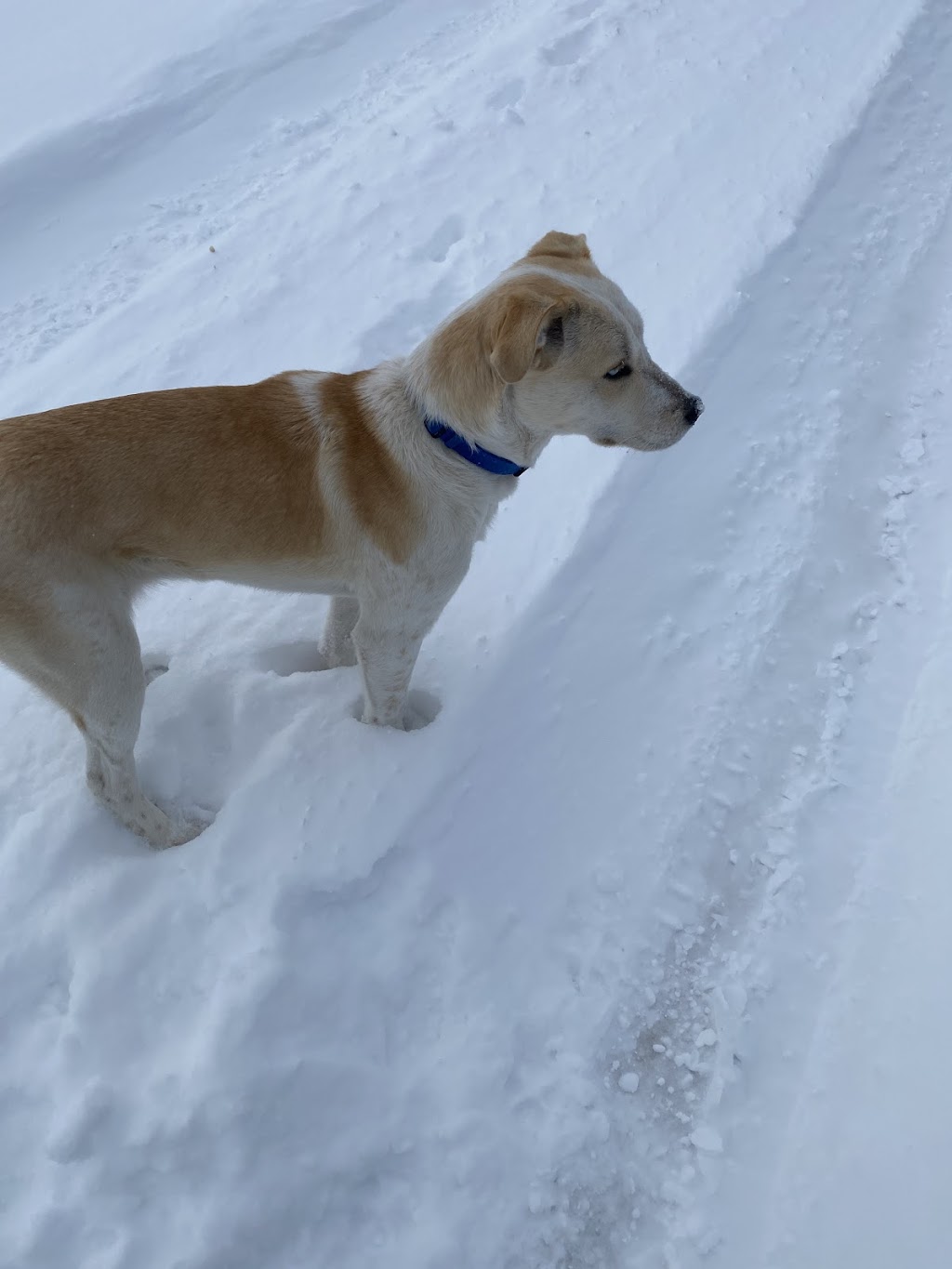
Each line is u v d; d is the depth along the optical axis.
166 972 1.14
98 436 1.16
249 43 2.84
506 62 2.60
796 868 1.27
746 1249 1.04
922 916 1.19
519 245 2.01
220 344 1.89
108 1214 1.02
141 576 1.23
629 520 1.55
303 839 1.22
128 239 2.28
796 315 1.84
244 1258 1.01
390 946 1.18
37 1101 1.08
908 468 1.66
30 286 2.17
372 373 1.26
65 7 3.16
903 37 2.46
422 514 1.21
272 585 1.30
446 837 1.26
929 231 2.04
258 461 1.19
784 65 2.41
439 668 1.42
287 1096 1.07
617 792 1.33
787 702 1.41
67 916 1.18
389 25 2.94
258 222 2.19
